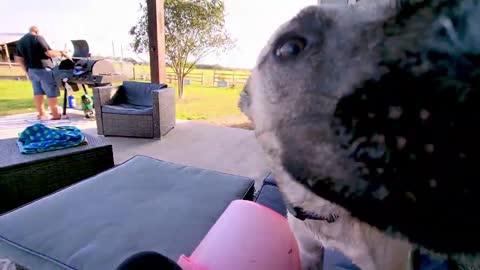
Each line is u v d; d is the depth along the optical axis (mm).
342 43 218
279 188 257
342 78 214
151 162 1868
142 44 7047
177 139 3809
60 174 2059
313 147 219
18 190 1870
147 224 1224
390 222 194
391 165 190
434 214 181
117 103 4180
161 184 1577
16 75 7188
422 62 187
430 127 181
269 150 259
